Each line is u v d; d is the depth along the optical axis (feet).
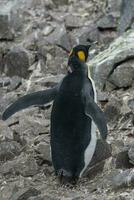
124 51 56.65
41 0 72.64
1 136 51.31
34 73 62.34
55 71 62.54
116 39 61.11
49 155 47.52
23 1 72.90
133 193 40.98
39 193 42.60
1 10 70.85
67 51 65.16
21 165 46.83
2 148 49.08
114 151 47.24
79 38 65.92
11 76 63.87
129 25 64.69
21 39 67.97
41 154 47.80
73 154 43.52
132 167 45.27
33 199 41.11
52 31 67.87
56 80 59.00
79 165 43.70
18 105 45.01
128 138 49.26
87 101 43.37
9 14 69.21
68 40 65.92
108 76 56.39
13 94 58.08
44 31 68.08
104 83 56.44
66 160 43.60
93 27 67.10
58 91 44.93
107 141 48.98
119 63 56.49
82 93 43.96
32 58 63.57
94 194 42.06
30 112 54.60
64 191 43.16
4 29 68.18
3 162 48.60
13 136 51.52
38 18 70.23
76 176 43.93
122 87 56.03
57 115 44.14
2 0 73.00
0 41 68.33
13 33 68.59
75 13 70.59
